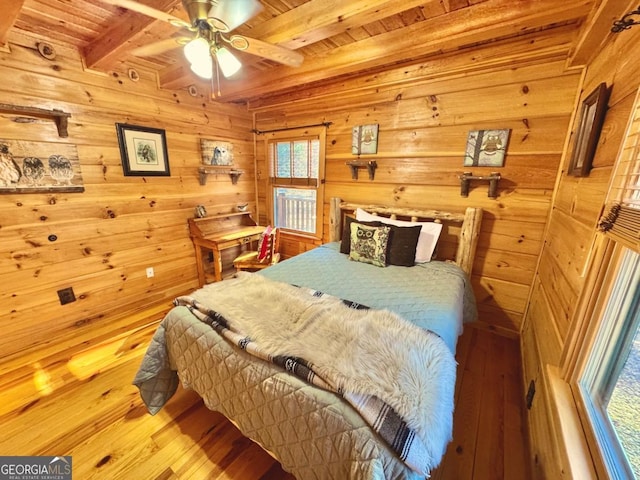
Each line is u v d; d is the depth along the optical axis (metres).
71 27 1.85
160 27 1.61
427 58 2.25
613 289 0.91
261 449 1.40
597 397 0.95
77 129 2.18
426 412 0.87
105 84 2.29
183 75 2.46
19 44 1.85
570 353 1.07
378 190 2.80
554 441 0.98
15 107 1.85
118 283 2.62
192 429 1.49
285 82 2.49
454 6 1.61
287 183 3.52
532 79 1.95
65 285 2.28
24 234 2.03
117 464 1.31
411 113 2.47
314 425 0.94
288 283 1.86
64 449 1.37
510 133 2.08
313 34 1.67
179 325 1.44
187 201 3.07
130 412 1.58
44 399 1.66
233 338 1.21
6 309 2.01
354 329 1.25
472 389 1.77
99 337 2.29
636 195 0.81
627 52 1.06
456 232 2.43
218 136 3.27
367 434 0.84
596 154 1.22
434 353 1.13
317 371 1.00
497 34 1.63
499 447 1.40
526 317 2.16
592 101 1.33
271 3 1.59
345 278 2.00
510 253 2.23
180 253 3.09
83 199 2.29
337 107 2.89
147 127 2.61
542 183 2.03
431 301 1.65
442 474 1.27
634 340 0.84
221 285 1.76
